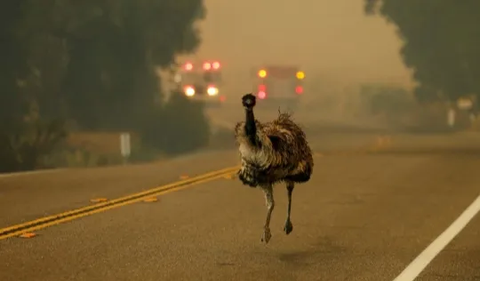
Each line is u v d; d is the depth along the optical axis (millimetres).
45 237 35969
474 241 36219
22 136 110438
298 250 34031
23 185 54594
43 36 127375
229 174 61750
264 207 45469
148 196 49281
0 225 38719
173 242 35219
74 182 56406
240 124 31125
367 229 39094
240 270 30219
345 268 30766
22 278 28500
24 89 129250
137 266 30578
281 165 31672
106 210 43625
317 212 44219
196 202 46969
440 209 45438
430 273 30031
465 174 63688
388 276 29516
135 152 121875
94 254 32562
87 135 133875
